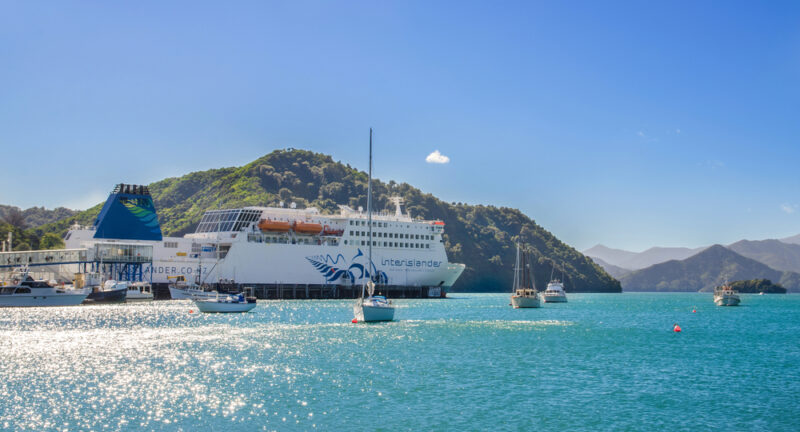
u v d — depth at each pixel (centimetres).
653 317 11488
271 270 15175
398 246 17088
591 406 3919
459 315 11169
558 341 6962
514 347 6412
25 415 3656
